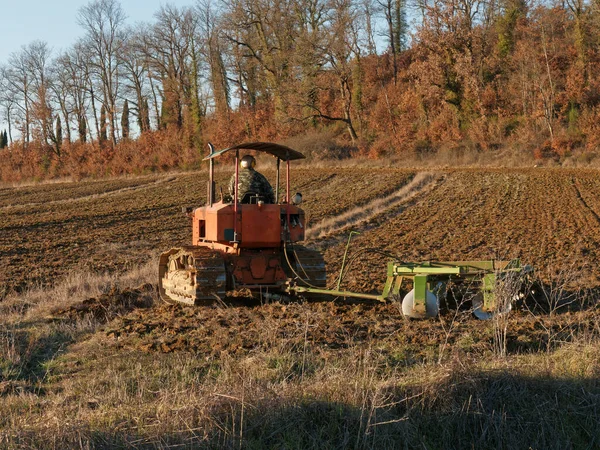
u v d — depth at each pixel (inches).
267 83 3070.9
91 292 590.6
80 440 217.3
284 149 483.8
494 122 2213.3
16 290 644.1
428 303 410.3
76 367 339.9
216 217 478.3
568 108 2180.1
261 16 2856.8
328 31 2581.2
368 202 1430.9
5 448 217.6
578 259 700.7
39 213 1469.0
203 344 368.5
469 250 813.9
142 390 281.6
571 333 346.6
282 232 490.3
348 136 2620.6
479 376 263.0
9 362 350.6
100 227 1173.7
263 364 312.2
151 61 3356.3
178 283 494.9
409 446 232.2
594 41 2367.1
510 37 2583.7
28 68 3617.1
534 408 249.1
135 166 2903.5
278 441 229.1
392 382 262.5
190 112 3174.2
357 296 450.9
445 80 2362.2
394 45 3080.7
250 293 526.3
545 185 1501.0
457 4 2378.2
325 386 260.4
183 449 219.5
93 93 3585.1
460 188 1537.9
